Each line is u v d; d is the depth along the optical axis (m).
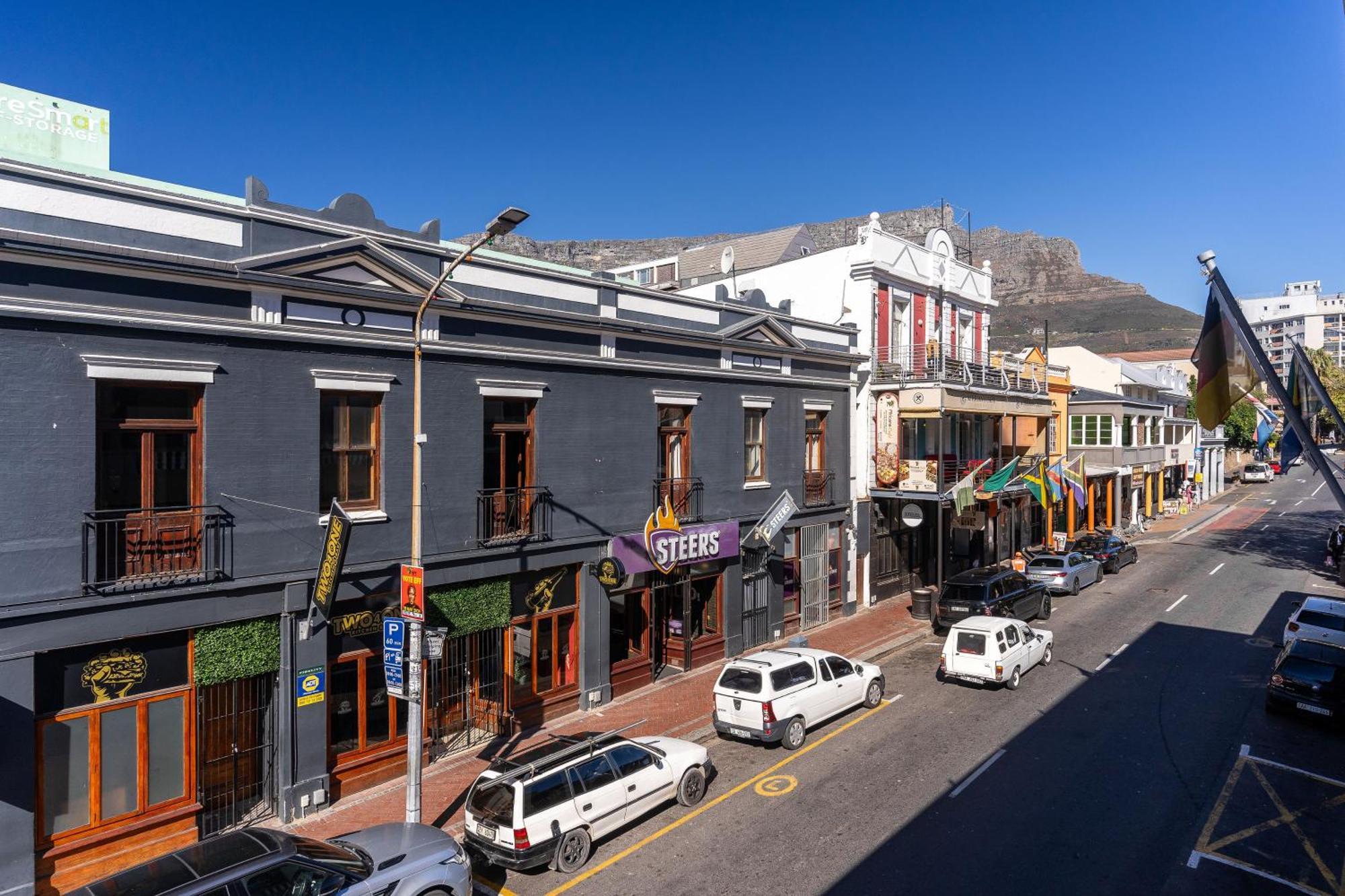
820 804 11.94
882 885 9.62
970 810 11.60
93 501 9.82
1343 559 28.17
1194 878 9.76
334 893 7.62
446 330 13.60
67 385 9.62
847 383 23.41
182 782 10.70
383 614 12.82
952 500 24.52
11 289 9.24
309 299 11.85
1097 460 40.47
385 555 12.79
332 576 10.89
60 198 9.70
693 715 15.90
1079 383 45.50
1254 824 11.12
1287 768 12.98
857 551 24.42
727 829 11.23
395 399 12.93
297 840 8.09
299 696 11.62
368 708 12.75
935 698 16.86
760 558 20.48
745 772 13.24
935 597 23.67
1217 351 8.62
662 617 19.36
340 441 12.46
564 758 10.63
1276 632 21.80
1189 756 13.51
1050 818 11.33
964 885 9.61
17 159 11.03
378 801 12.10
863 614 24.45
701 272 36.72
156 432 10.53
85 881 9.73
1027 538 35.12
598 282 16.17
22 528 9.28
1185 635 21.72
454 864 8.70
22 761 9.20
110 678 10.06
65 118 12.31
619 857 10.51
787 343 21.14
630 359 16.89
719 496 19.22
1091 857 10.26
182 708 10.70
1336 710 14.48
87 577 9.71
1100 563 30.17
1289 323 129.00
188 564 10.72
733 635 19.73
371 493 12.84
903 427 25.88
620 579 15.71
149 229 10.39
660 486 17.64
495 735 14.55
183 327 10.47
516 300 14.81
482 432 14.20
